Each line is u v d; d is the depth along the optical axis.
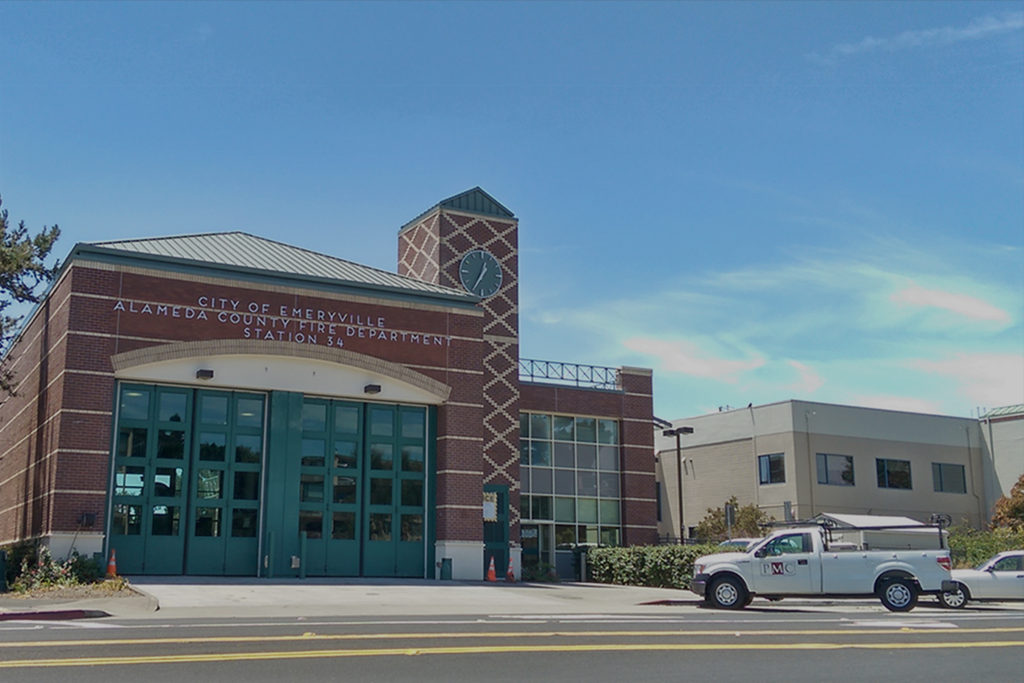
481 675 11.24
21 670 10.91
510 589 28.41
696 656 12.92
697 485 55.22
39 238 34.25
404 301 31.58
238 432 28.89
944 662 12.83
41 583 24.44
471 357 32.38
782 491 49.94
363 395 30.47
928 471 53.88
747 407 52.81
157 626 15.73
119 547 26.83
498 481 36.12
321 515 29.64
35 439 29.19
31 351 31.38
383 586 27.09
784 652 13.41
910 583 22.11
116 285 27.47
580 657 12.63
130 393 27.67
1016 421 54.69
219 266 28.88
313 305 30.03
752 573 22.62
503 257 38.19
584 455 42.25
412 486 31.33
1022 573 25.02
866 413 52.50
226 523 28.28
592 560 38.50
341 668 11.44
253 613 19.58
